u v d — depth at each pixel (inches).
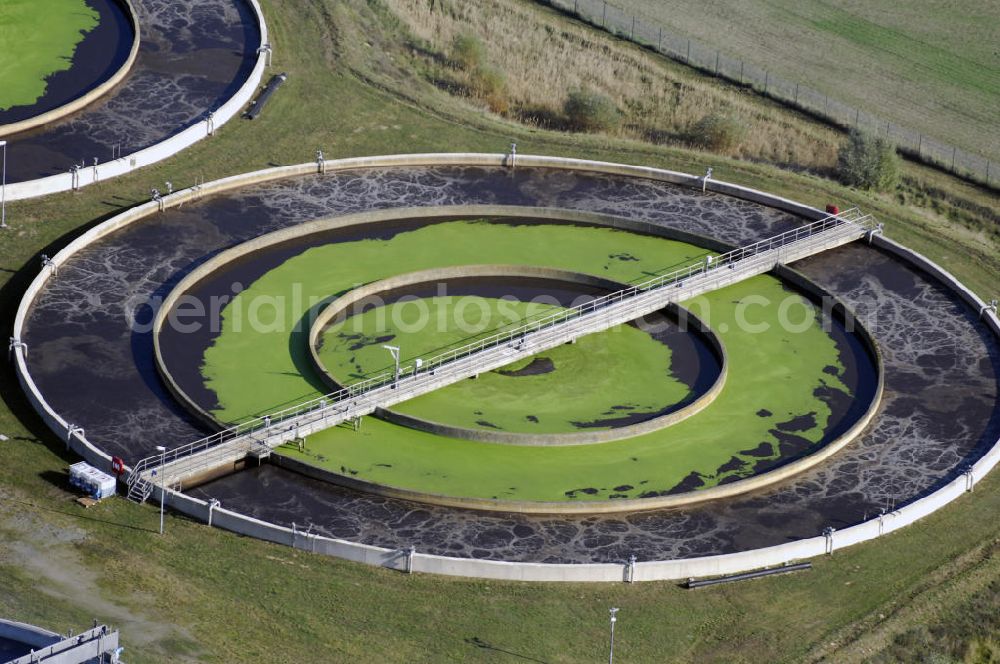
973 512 2972.4
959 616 2694.4
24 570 2566.4
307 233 3850.9
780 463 3095.5
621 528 2856.8
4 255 3612.2
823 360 3474.4
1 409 3088.1
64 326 3371.1
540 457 3068.4
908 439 3191.4
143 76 4399.6
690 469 3061.0
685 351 3486.7
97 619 2439.7
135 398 3152.1
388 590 2637.8
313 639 2492.6
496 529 2829.7
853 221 4020.7
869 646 2588.6
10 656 2245.3
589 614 2613.2
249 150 4158.5
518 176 4210.1
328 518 2837.1
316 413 3102.9
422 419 3129.9
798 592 2709.2
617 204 4092.0
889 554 2832.2
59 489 2839.6
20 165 3939.5
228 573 2642.7
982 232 4279.0
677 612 2632.9
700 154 4404.5
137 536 2721.5
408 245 3843.5
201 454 2938.0
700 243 3934.5
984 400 3339.1
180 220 3821.4
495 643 2529.5
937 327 3617.1
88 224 3759.8
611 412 3248.0
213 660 2388.0
